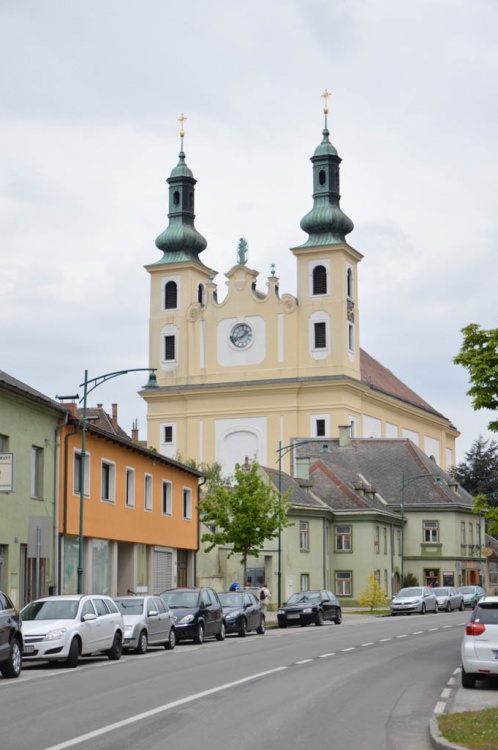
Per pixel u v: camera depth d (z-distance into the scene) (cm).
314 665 2659
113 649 2844
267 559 6944
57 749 1346
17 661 2333
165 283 11138
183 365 10881
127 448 4703
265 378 10556
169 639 3309
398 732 1558
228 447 10575
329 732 1547
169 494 5353
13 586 3609
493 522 3009
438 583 8638
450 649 3250
